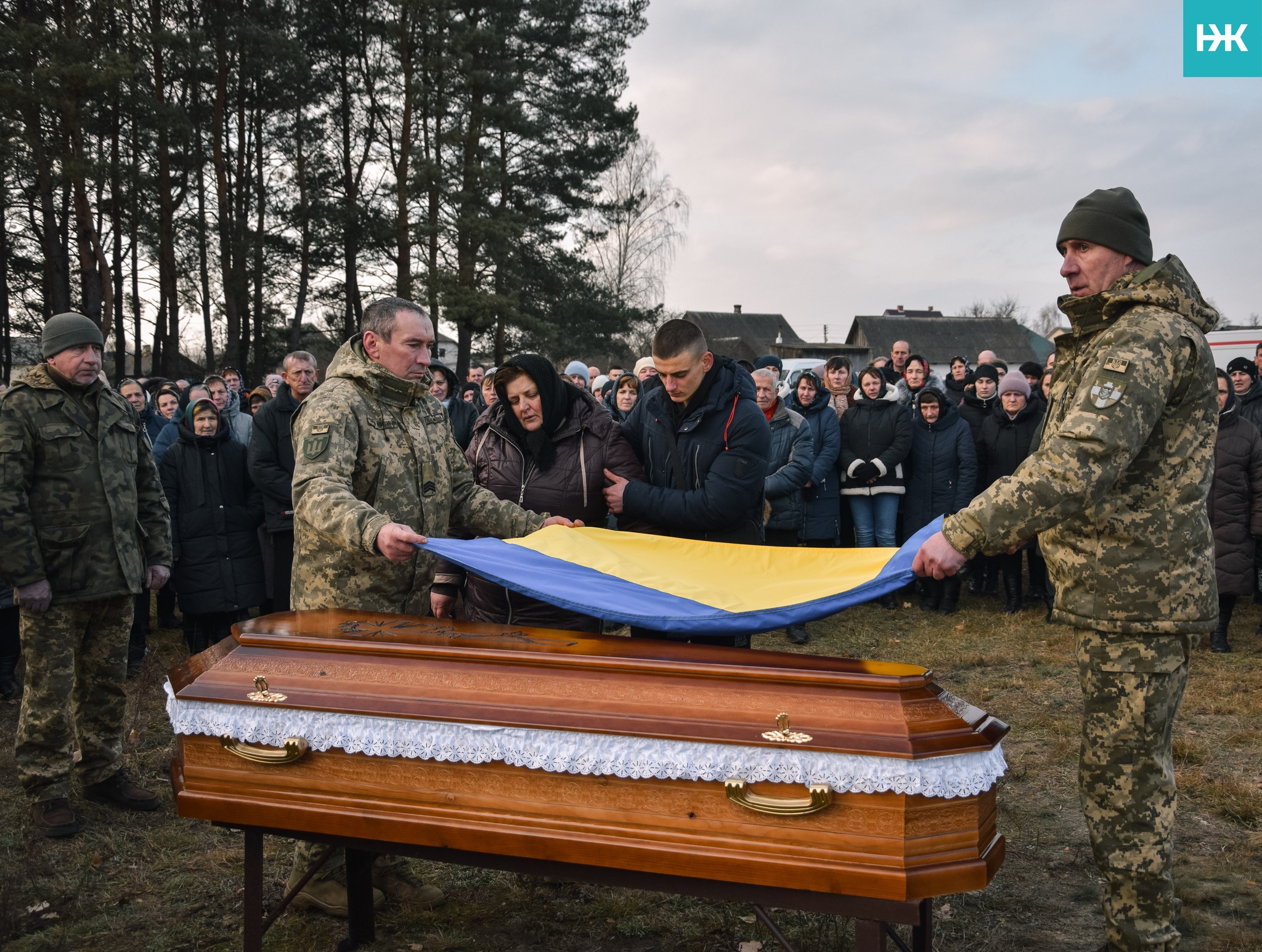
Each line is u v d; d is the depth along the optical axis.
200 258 23.84
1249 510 5.51
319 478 2.51
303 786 2.12
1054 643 6.01
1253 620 6.42
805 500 6.88
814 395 6.84
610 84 24.48
